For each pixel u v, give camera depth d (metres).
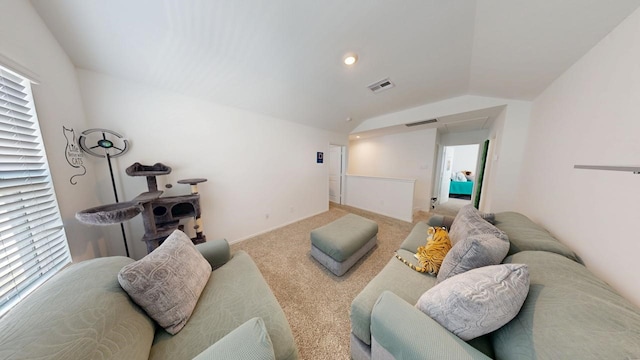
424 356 0.64
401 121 3.23
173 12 1.24
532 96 1.94
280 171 3.09
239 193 2.63
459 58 1.69
